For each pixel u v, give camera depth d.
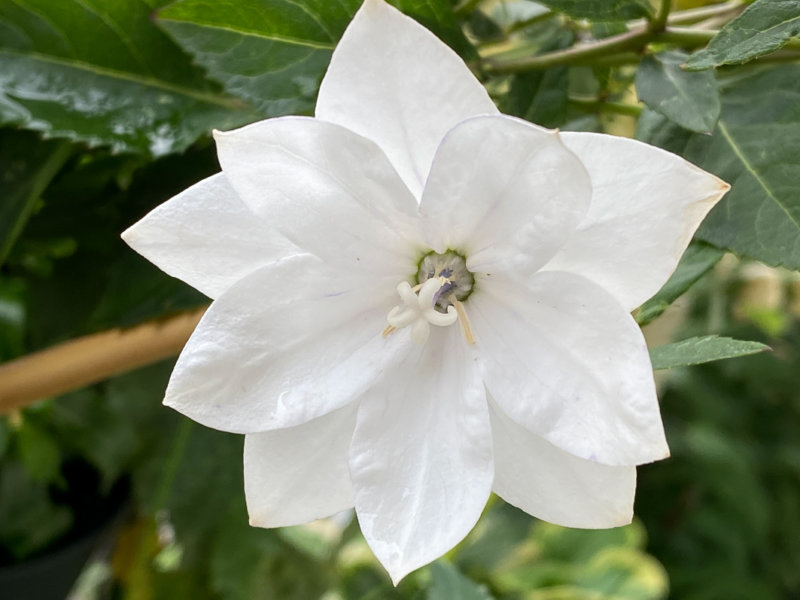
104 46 0.12
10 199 0.13
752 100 0.10
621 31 0.11
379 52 0.08
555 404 0.08
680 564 0.33
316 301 0.08
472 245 0.09
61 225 0.14
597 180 0.07
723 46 0.08
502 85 0.12
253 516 0.09
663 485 0.34
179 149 0.12
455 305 0.09
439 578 0.14
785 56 0.10
